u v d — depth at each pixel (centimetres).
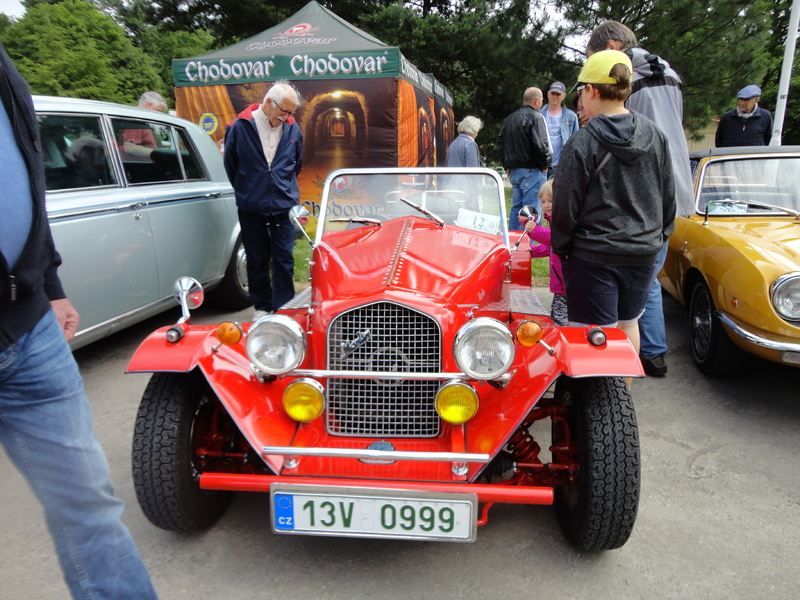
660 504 271
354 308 233
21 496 280
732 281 357
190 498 230
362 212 327
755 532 251
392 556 237
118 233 395
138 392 390
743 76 1341
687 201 368
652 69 358
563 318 386
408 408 240
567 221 275
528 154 686
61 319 177
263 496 279
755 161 474
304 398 217
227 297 557
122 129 426
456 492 200
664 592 216
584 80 270
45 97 373
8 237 140
